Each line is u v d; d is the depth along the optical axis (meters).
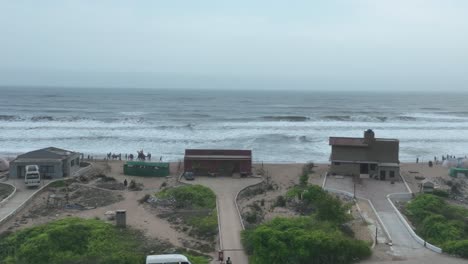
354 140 59.09
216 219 38.69
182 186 49.62
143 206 43.75
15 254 30.12
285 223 34.00
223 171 58.66
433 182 54.03
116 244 32.59
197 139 88.25
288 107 189.00
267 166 64.88
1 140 84.19
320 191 45.28
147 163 58.47
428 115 157.25
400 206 44.12
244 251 31.84
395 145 56.19
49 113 138.62
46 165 53.00
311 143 87.12
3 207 41.19
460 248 31.61
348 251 30.22
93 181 53.69
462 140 94.81
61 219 37.47
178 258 27.02
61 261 29.11
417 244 34.00
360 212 41.62
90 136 89.12
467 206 45.91
